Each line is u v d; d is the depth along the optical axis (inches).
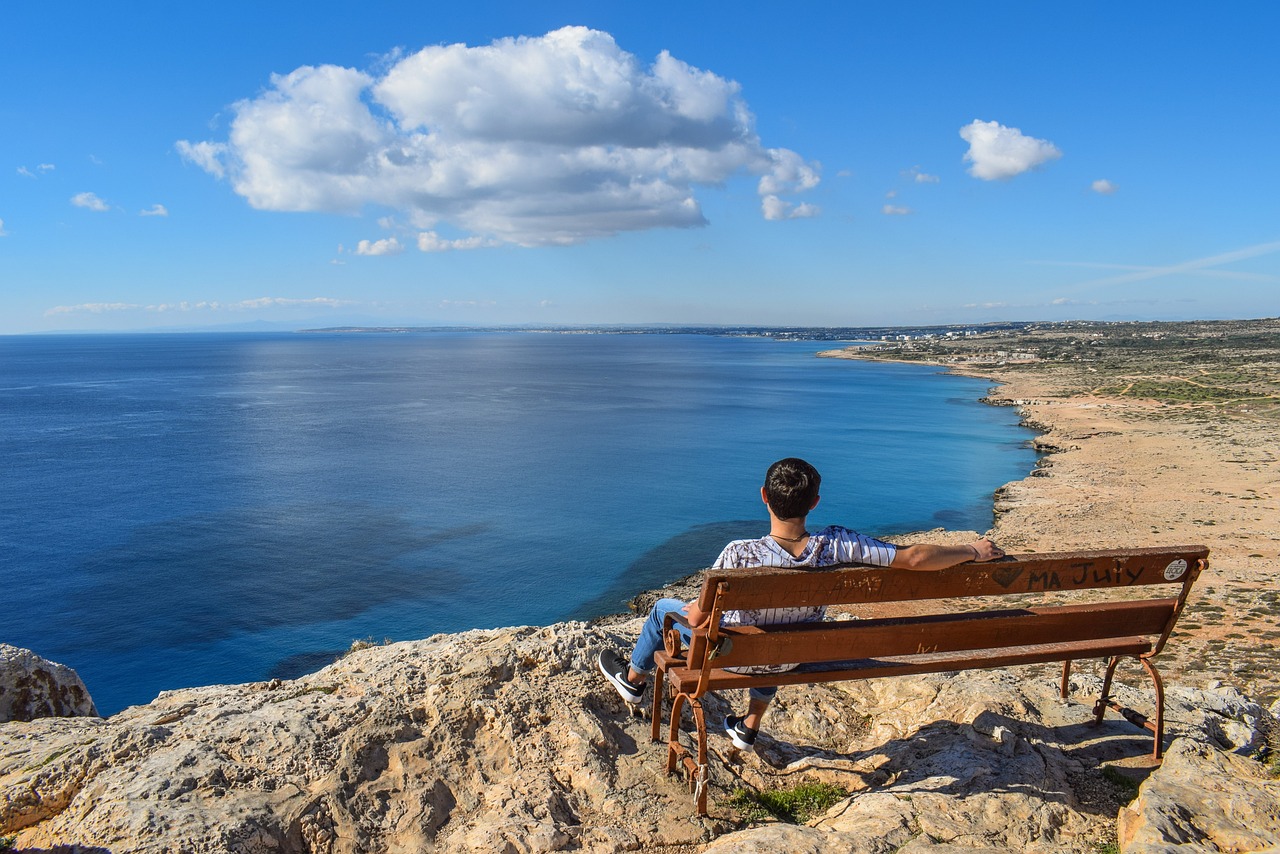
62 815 153.6
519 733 186.9
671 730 181.3
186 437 3331.7
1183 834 152.8
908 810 168.7
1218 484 2204.7
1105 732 208.8
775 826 161.0
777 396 5428.2
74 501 2134.6
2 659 212.4
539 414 4293.8
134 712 203.6
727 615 172.7
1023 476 2561.5
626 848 156.3
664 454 2967.5
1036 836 163.3
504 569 1579.7
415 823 157.8
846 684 247.0
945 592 171.6
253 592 1441.9
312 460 2792.8
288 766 166.4
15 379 6963.6
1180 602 193.2
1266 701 760.3
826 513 2074.3
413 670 210.4
